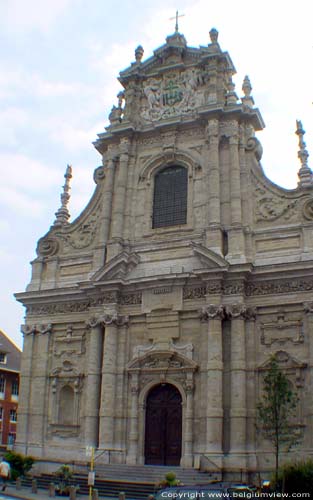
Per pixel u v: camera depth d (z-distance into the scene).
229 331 34.88
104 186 42.66
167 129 42.03
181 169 41.38
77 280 41.06
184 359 35.34
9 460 34.47
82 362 38.84
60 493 29.81
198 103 42.22
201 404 34.25
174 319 36.47
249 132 40.22
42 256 43.12
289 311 34.28
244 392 33.25
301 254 35.06
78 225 42.97
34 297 41.44
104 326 38.06
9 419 67.06
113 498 28.83
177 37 44.91
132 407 36.09
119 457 35.19
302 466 26.14
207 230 37.31
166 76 44.16
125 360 37.25
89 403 36.81
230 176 38.66
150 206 40.97
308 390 32.34
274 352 33.78
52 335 40.66
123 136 43.00
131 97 44.47
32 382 40.00
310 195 36.53
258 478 31.25
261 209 37.81
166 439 35.19
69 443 37.41
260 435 32.66
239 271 34.94
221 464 31.86
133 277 38.69
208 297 35.41
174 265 37.94
